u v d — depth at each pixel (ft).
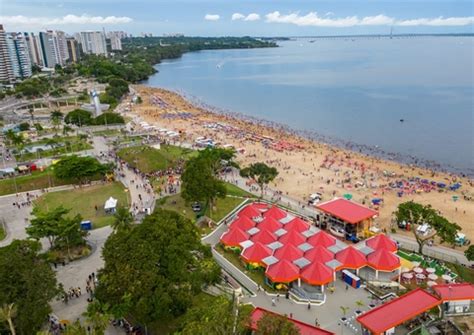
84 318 208.44
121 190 395.14
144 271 189.47
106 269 198.80
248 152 561.43
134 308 183.42
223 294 213.66
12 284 186.39
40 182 414.21
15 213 350.43
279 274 235.81
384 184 441.27
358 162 526.57
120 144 533.14
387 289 235.40
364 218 299.38
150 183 411.75
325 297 228.02
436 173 487.61
